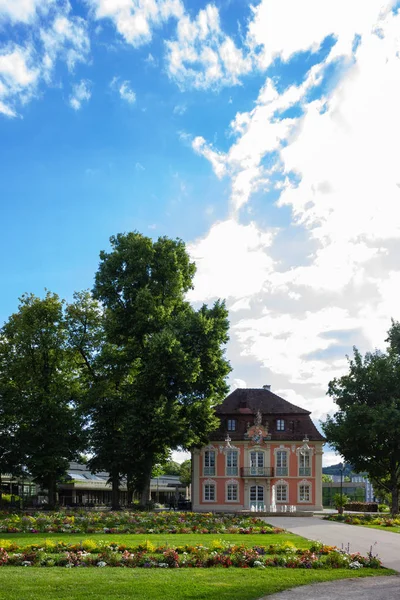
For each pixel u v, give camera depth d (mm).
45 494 77875
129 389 57969
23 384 60000
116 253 59844
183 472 124688
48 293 61562
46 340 58812
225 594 15250
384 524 45781
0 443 57094
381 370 60406
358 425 58781
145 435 53938
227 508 71750
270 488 71875
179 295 60969
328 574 19188
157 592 15117
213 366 58125
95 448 57469
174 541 27891
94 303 61219
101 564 19953
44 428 55969
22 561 20281
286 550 23734
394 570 20406
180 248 61812
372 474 62812
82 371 61531
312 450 72688
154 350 53938
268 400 76875
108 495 96875
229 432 73750
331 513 62812
